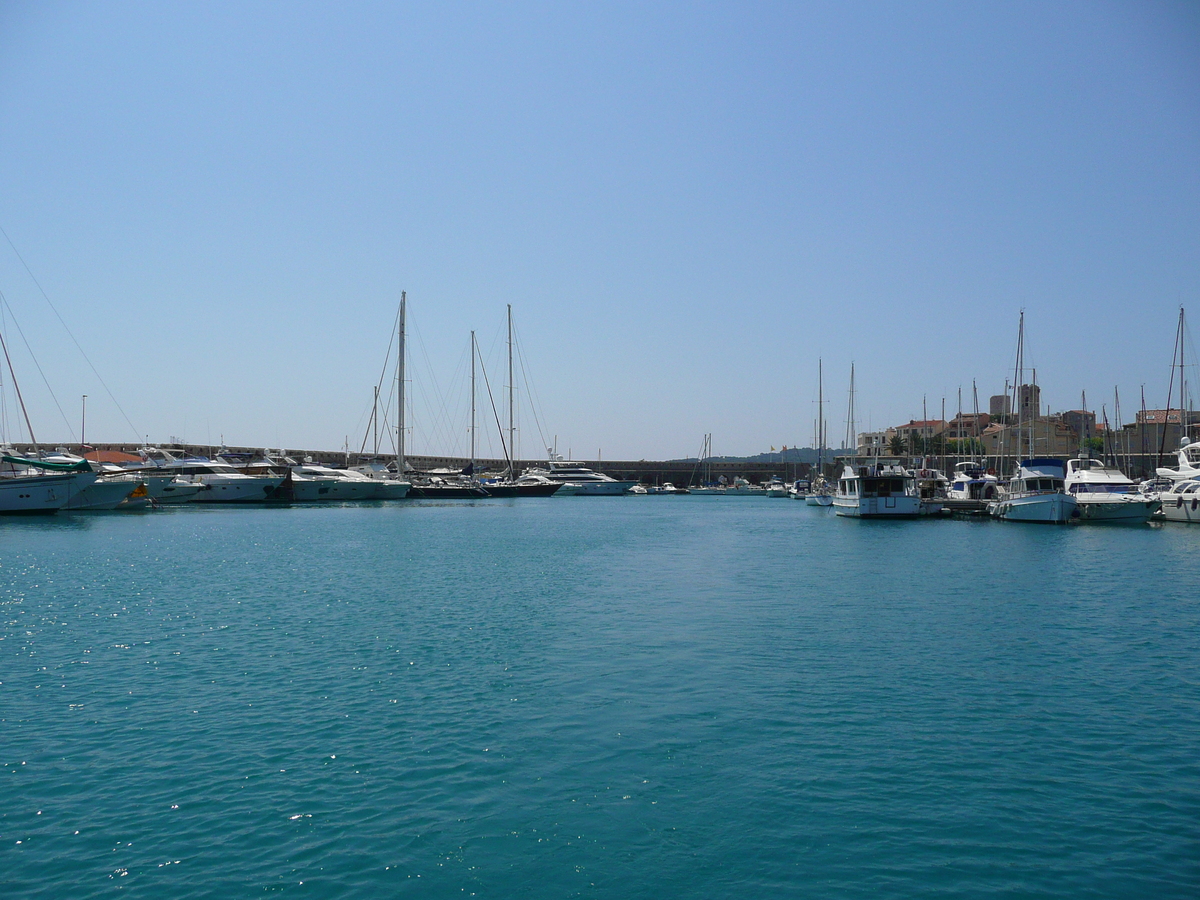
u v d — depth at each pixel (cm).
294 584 3475
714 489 17888
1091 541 5438
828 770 1416
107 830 1191
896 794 1325
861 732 1600
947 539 5691
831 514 8831
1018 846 1164
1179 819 1242
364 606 2936
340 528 6625
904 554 4784
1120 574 3831
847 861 1125
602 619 2709
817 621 2681
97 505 7744
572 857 1129
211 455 12531
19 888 1045
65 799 1289
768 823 1227
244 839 1166
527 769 1411
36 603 2962
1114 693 1856
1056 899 1039
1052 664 2109
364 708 1730
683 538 6022
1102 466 7525
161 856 1121
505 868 1101
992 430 14288
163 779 1363
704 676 1991
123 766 1417
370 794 1310
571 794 1316
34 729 1600
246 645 2297
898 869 1105
